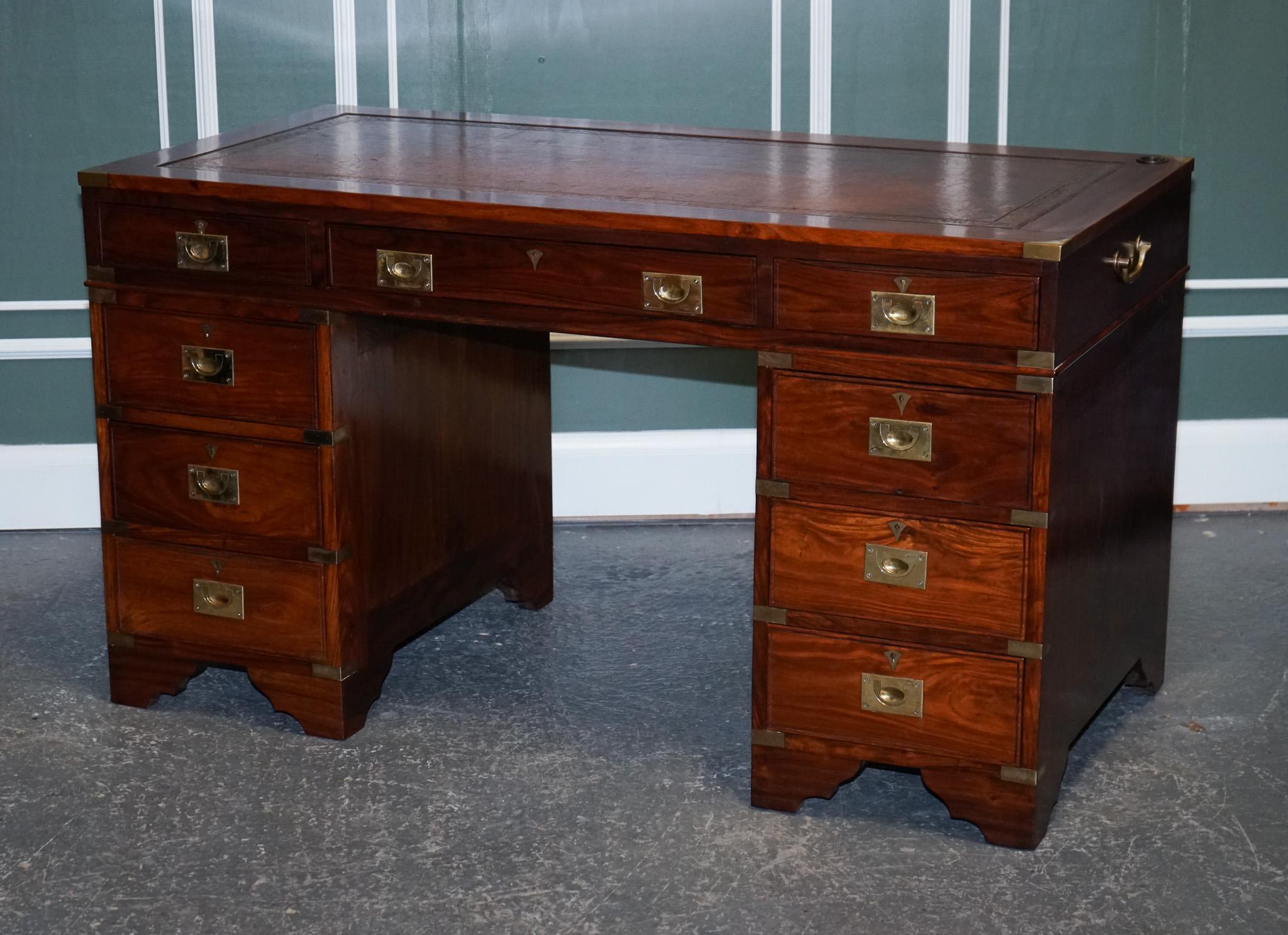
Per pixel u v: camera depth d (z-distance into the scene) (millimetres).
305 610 3346
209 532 3377
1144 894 2832
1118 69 4246
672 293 2928
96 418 3402
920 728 2990
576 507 4566
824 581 2980
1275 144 4297
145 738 3408
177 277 3258
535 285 3018
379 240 3094
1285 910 2779
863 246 2775
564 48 4242
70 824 3074
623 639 3867
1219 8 4203
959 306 2752
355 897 2846
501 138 3600
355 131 3678
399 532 3496
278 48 4242
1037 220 2820
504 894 2852
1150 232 3125
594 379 4477
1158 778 3207
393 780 3232
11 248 4344
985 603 2881
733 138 3607
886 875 2908
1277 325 4414
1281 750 3307
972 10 4207
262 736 3414
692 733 3424
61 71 4234
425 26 4227
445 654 3789
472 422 3703
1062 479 2832
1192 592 4047
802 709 3059
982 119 4285
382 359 3355
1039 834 2984
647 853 2980
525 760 3312
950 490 2850
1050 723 2957
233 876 2908
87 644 3844
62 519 4535
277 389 3244
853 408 2877
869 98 4273
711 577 4219
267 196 3127
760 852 2982
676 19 4219
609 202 2996
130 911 2807
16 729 3436
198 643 3451
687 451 4516
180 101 4266
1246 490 4547
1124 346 3078
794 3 4207
